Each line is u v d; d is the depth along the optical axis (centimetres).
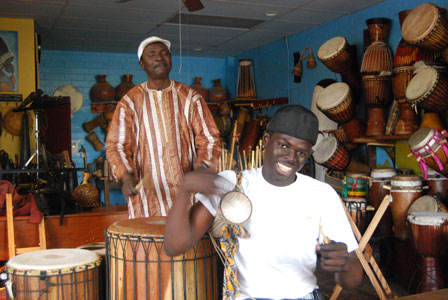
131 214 283
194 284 209
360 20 572
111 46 768
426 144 370
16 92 584
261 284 165
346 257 158
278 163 162
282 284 165
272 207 166
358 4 545
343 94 492
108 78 822
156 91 285
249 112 795
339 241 170
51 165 484
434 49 406
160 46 280
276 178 166
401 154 502
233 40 736
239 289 166
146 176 242
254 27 654
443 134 375
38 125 432
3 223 360
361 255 275
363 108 557
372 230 272
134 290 208
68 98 454
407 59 452
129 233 209
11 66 584
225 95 841
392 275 435
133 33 683
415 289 397
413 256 405
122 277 212
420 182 423
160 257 206
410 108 455
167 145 281
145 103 283
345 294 390
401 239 425
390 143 504
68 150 604
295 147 159
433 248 363
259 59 795
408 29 413
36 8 550
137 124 282
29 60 589
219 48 798
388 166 522
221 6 555
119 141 276
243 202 159
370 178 464
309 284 170
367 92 497
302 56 664
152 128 281
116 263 215
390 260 438
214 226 167
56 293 237
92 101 795
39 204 365
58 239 376
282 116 161
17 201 379
